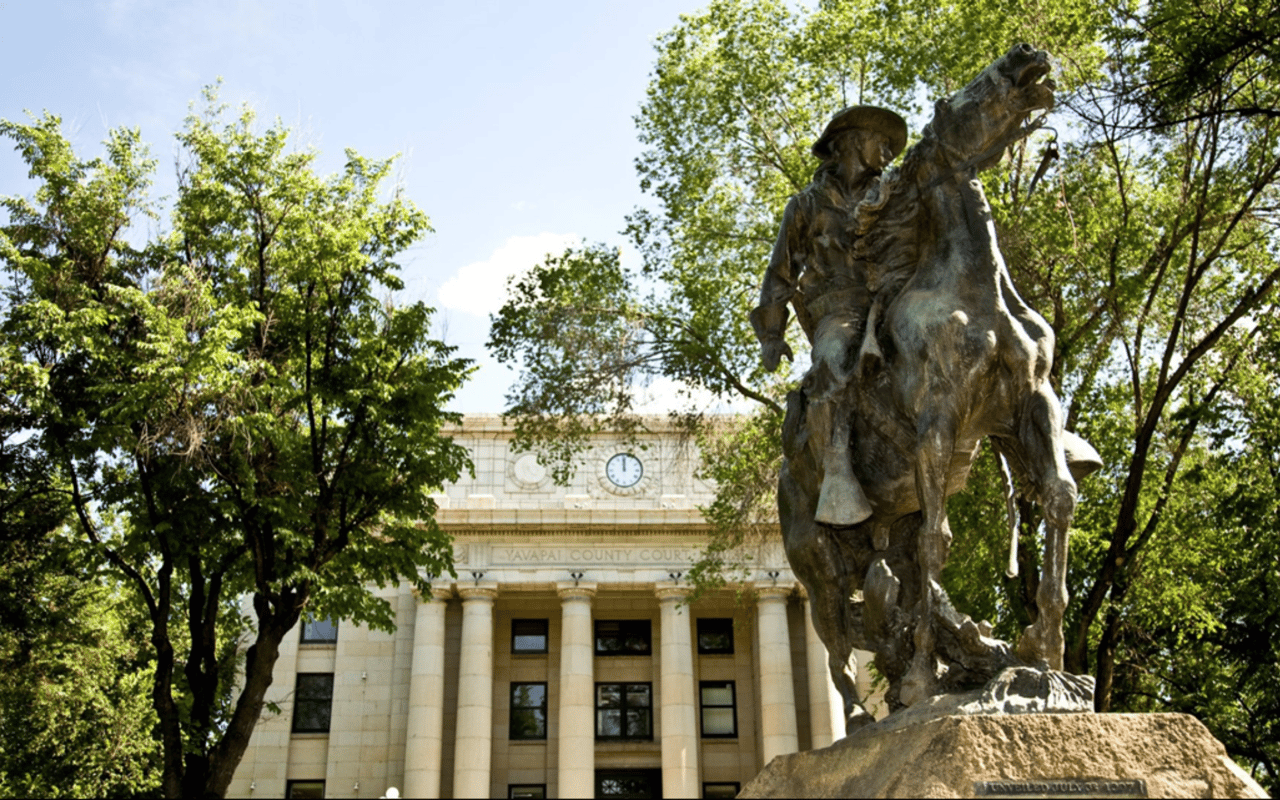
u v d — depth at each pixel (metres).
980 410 6.06
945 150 6.46
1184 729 4.68
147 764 27.17
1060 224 15.90
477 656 42.00
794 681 43.69
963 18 17.33
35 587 20.19
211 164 18.48
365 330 18.83
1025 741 4.64
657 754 43.75
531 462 44.53
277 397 18.09
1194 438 17.83
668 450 44.00
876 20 18.78
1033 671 5.15
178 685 20.44
